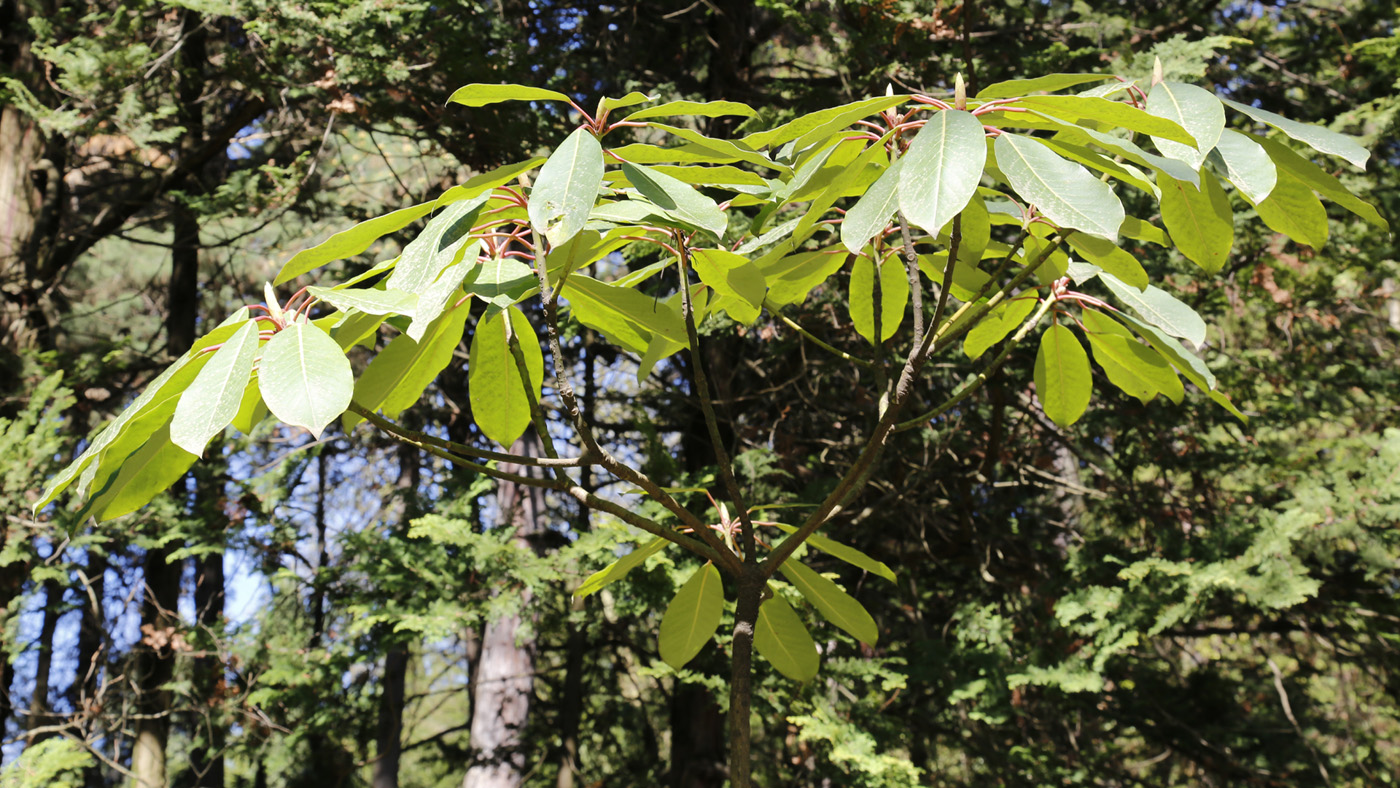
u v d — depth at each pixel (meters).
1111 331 1.97
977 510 7.72
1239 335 7.60
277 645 8.90
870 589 8.27
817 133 1.42
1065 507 8.96
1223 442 7.27
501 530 7.62
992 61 6.57
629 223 1.49
